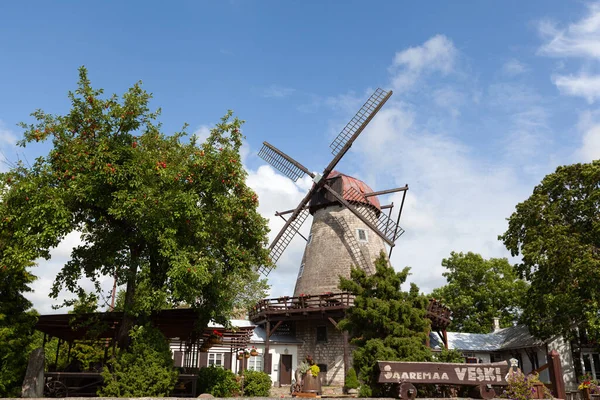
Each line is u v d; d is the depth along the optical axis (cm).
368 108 3028
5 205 1362
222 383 1772
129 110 1430
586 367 2714
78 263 1527
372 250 2998
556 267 2192
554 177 2405
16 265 1377
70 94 1423
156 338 1352
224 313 1791
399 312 1383
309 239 3170
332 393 2284
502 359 3188
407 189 3025
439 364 1213
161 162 1406
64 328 1753
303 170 3200
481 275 4134
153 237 1408
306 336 2869
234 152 1530
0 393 1437
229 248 1547
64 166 1346
